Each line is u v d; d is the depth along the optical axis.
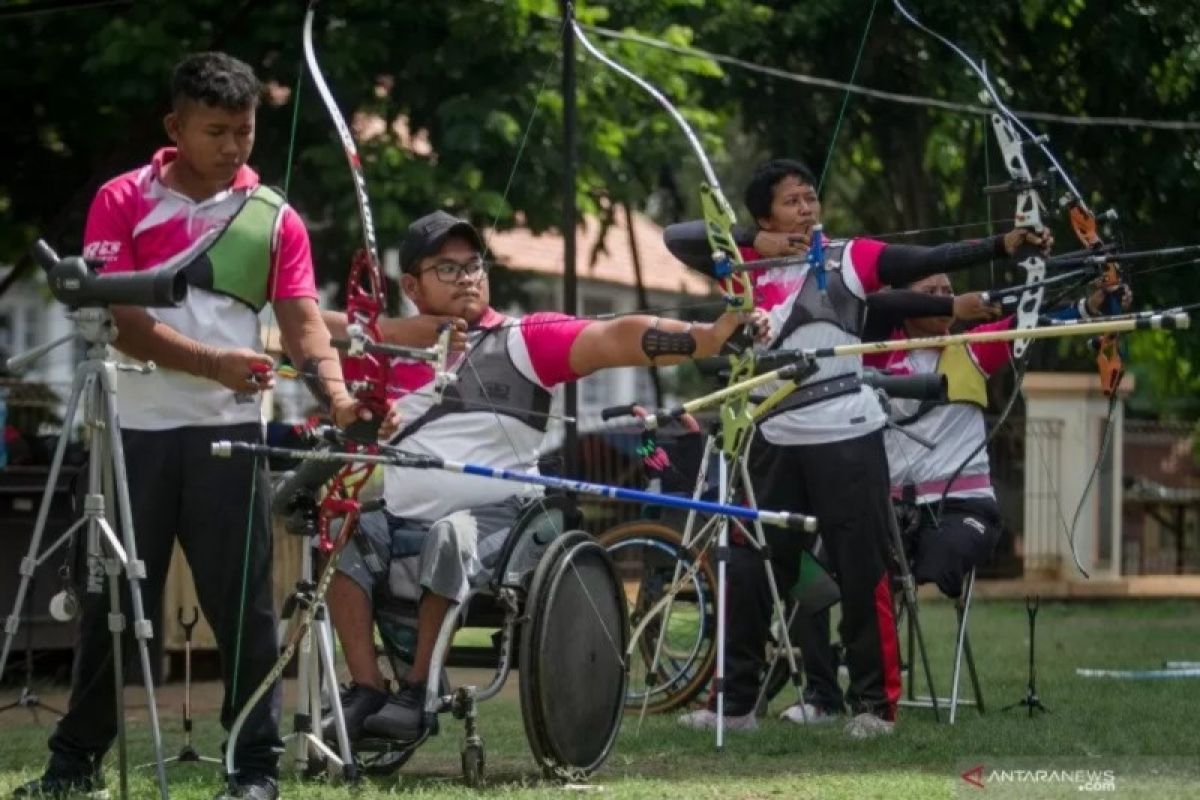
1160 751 15.59
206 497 12.90
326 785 13.77
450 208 31.23
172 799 13.23
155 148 31.22
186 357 12.62
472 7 30.64
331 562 13.37
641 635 18.73
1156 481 49.34
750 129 38.88
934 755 15.60
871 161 42.88
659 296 64.81
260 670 13.04
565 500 14.93
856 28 36.12
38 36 31.20
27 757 16.28
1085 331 14.02
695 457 19.53
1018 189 16.45
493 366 15.09
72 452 23.50
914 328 19.02
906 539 18.89
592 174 32.44
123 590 12.93
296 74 30.23
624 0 34.72
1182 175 35.31
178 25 30.14
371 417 12.76
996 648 26.67
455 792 13.63
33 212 34.22
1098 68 35.44
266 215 13.12
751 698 17.56
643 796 13.49
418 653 14.40
